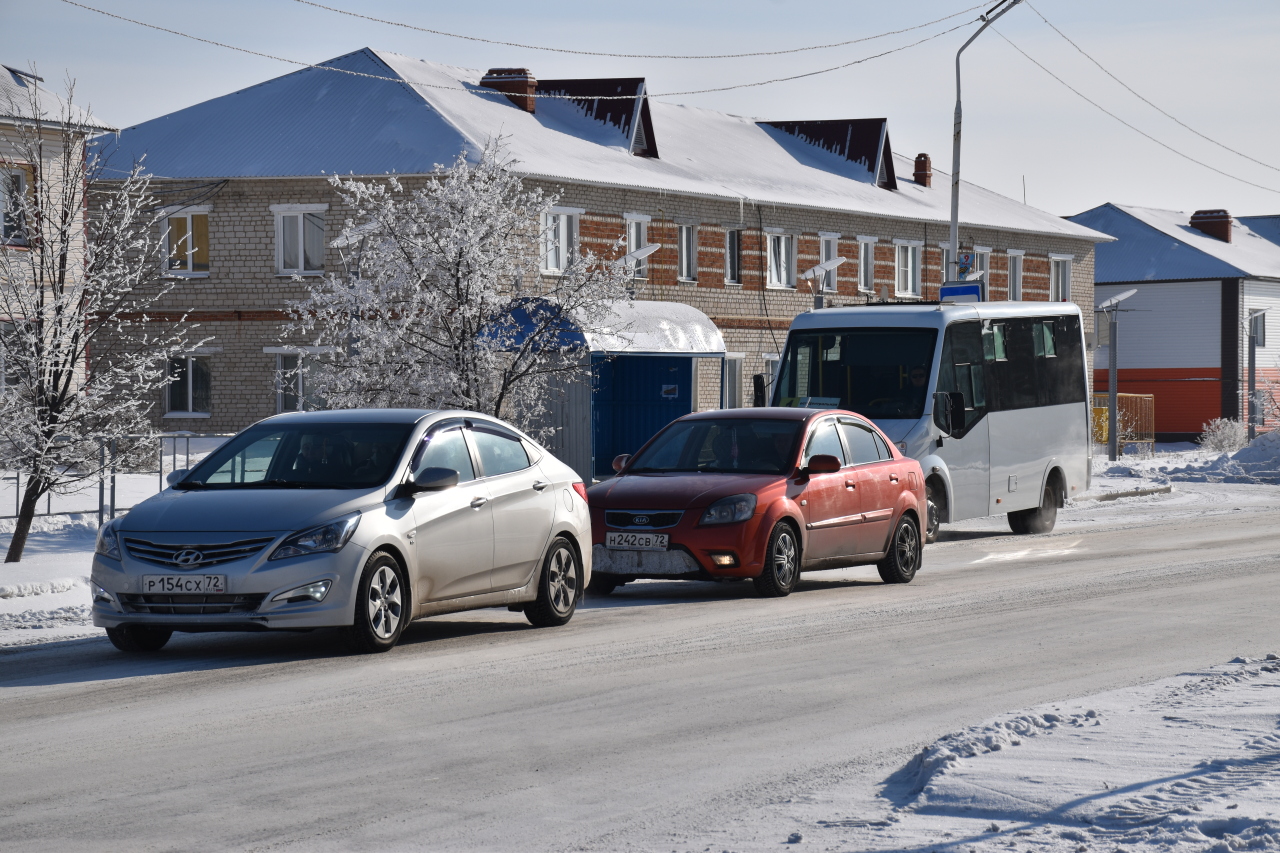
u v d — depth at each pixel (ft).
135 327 124.26
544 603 43.16
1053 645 39.14
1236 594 50.29
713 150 158.30
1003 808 21.77
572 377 78.84
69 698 31.86
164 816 22.38
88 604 48.70
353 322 73.41
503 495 41.83
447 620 45.34
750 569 49.67
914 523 57.21
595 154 137.28
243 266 125.39
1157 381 232.32
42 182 58.54
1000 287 184.14
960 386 73.26
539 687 33.01
